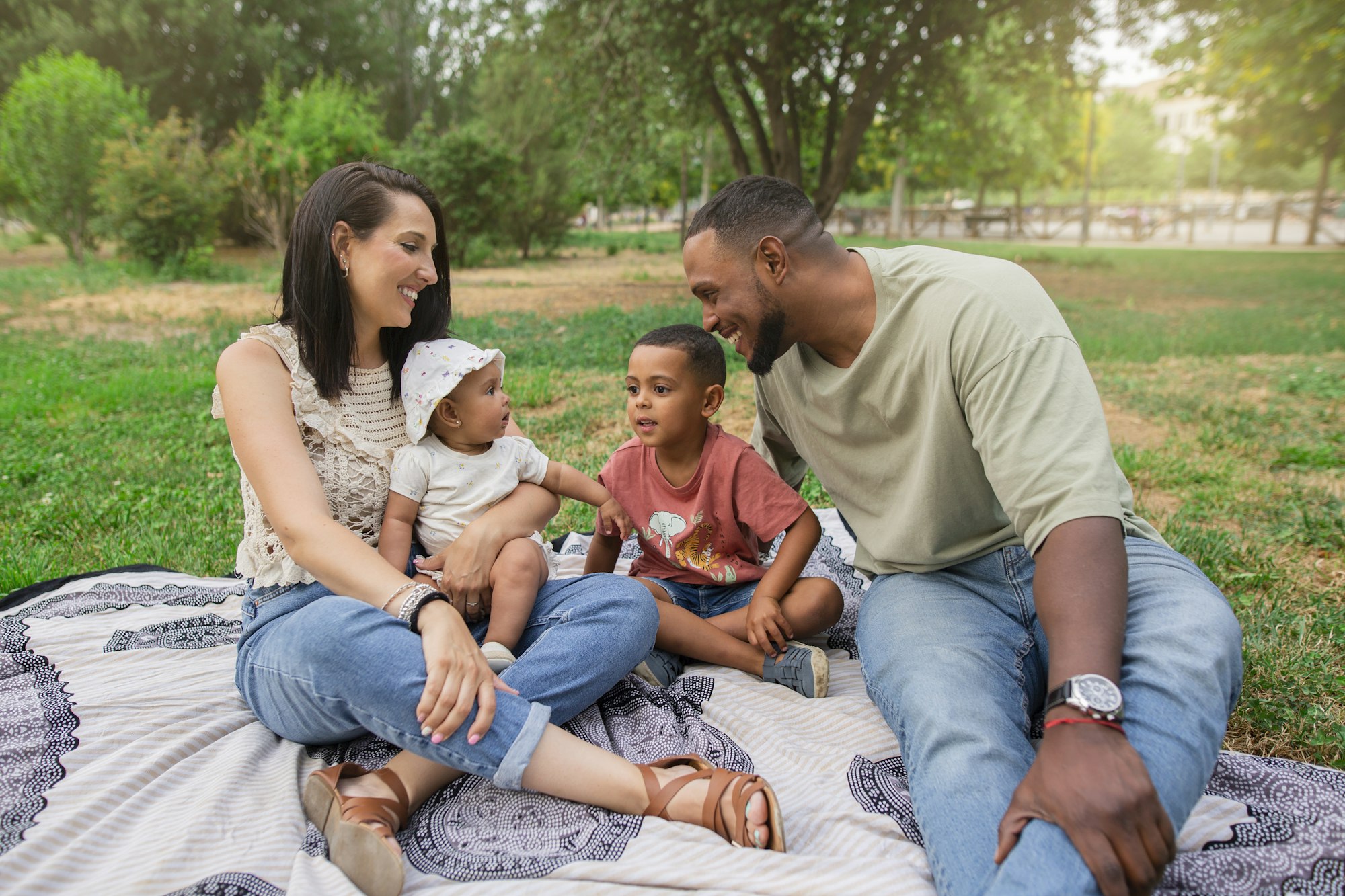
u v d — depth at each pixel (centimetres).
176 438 611
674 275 1895
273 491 198
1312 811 183
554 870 170
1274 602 328
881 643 218
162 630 280
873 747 220
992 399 194
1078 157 4381
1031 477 183
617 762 188
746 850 172
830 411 238
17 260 2170
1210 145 5975
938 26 1350
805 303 222
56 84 1805
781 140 1430
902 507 233
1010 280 205
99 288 1552
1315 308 1243
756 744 224
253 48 2845
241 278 1725
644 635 222
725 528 269
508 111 2306
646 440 259
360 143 2073
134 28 2652
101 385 762
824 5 1306
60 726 219
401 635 186
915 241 3503
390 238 209
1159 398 687
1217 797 191
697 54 1252
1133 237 3700
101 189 1739
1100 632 165
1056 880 142
